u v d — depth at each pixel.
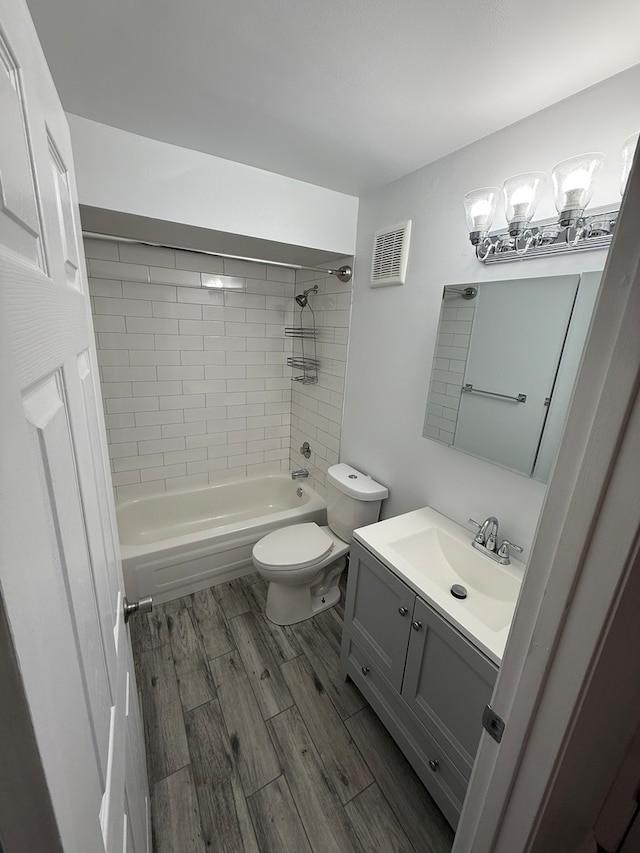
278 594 1.95
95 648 0.50
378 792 1.25
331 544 1.98
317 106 1.21
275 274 2.69
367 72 1.03
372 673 1.45
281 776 1.28
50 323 0.41
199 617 2.00
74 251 0.66
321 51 0.97
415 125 1.28
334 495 2.13
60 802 0.29
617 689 0.51
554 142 1.12
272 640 1.86
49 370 0.39
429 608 1.15
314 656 1.78
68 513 0.41
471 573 1.38
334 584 2.22
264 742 1.39
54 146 0.52
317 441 2.68
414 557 1.46
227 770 1.29
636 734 0.62
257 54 0.99
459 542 1.43
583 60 0.93
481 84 1.05
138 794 0.86
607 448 0.41
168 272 2.34
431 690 1.18
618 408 0.40
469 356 1.41
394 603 1.31
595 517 0.43
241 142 1.48
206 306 2.53
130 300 2.29
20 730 0.25
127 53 1.01
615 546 0.42
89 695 0.43
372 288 1.95
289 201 1.82
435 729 1.16
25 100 0.37
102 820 0.45
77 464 0.49
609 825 0.67
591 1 0.76
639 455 0.39
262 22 0.88
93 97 1.21
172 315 2.43
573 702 0.48
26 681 0.25
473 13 0.81
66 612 0.36
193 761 1.31
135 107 1.27
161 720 1.45
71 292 0.58
